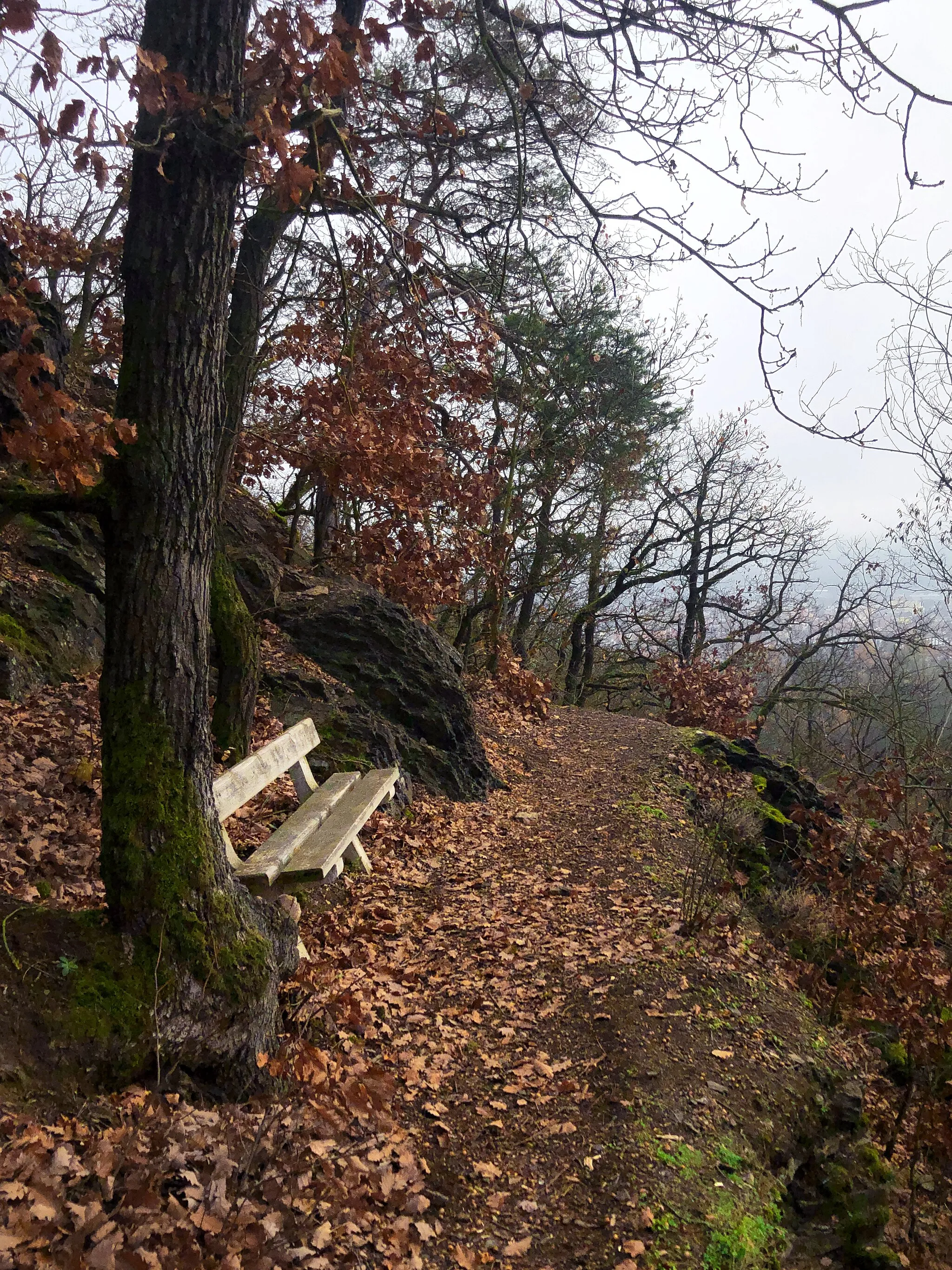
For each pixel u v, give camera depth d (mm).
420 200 8062
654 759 10844
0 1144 2658
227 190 3584
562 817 8664
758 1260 3441
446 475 10703
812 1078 4812
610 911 6199
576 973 5191
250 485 11969
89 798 5871
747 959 5848
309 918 5465
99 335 11984
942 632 17250
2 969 3066
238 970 3562
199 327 3537
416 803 8102
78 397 9500
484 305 7520
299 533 12336
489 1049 4469
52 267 11117
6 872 4605
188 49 3471
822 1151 4473
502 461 12070
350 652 9102
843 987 6340
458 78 7578
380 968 5074
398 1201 3291
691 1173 3707
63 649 7352
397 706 8961
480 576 14836
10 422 3527
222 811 4328
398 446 8805
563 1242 3301
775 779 11508
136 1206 2584
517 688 10977
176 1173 2869
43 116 3395
